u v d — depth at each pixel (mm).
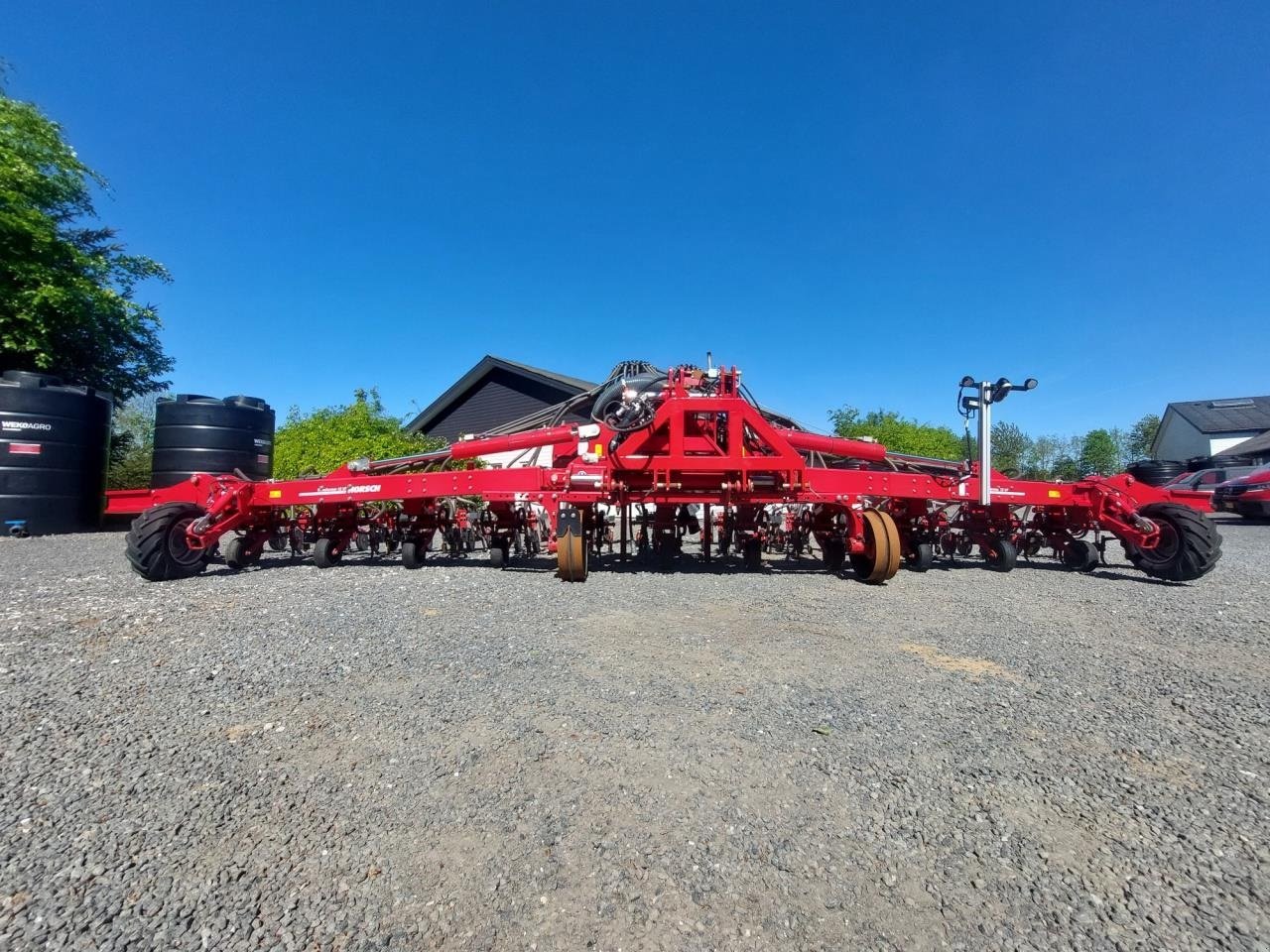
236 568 7328
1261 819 2104
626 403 7039
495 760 2496
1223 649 4047
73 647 3951
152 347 18031
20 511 11023
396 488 7055
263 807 2154
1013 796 2240
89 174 16953
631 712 2961
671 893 1739
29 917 1622
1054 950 1538
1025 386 6492
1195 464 24328
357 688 3252
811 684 3346
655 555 8664
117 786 2277
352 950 1534
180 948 1533
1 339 13930
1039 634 4406
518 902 1705
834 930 1606
